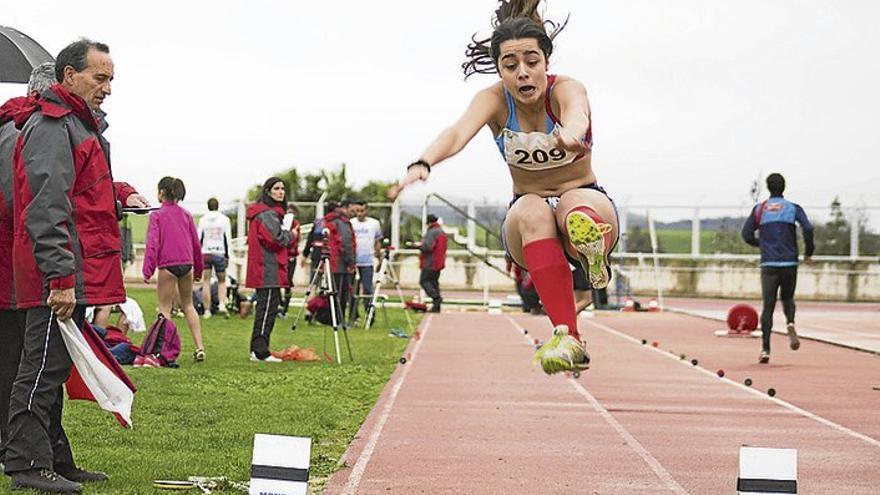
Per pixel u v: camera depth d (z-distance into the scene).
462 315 25.83
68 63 6.65
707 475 7.67
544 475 7.58
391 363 14.25
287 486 5.38
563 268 5.74
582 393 11.75
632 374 13.62
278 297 13.98
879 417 10.41
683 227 37.31
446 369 13.80
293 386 11.63
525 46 5.55
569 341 5.57
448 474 7.54
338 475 7.42
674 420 10.02
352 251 20.23
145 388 10.91
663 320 25.05
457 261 37.16
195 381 11.66
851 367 14.78
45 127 6.54
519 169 5.89
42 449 6.58
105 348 6.84
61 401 6.94
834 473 7.84
